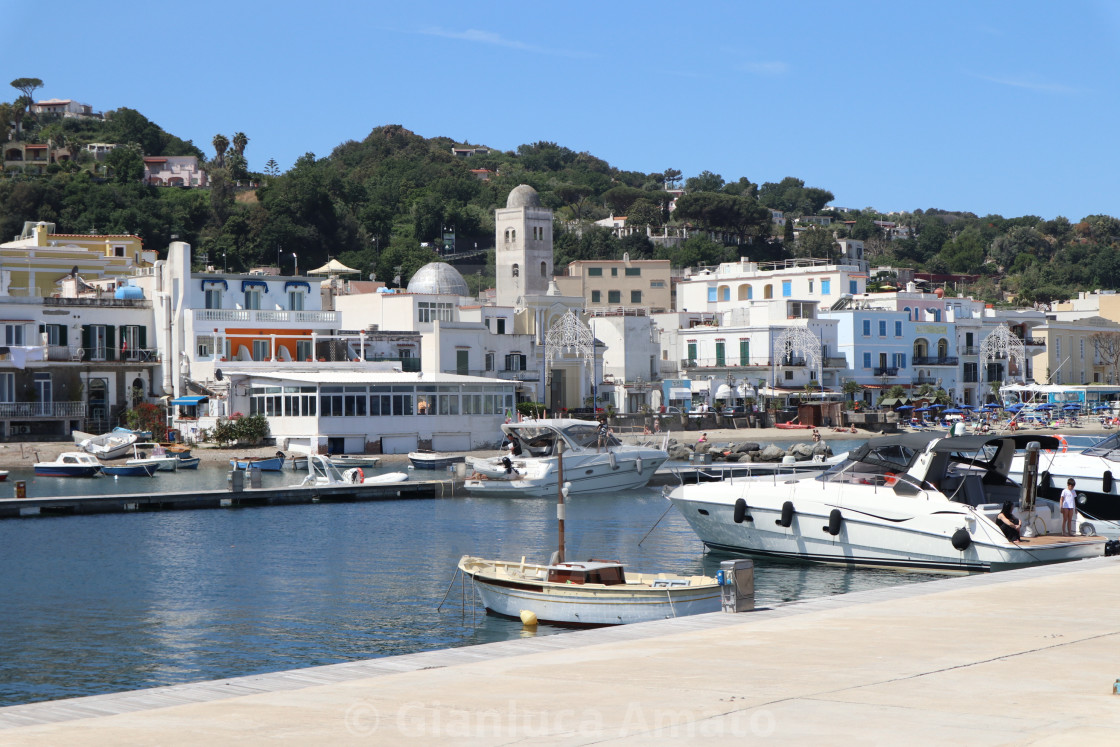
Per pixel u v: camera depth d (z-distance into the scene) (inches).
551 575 1158.3
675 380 4879.4
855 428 4456.2
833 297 5684.1
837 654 632.4
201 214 7819.9
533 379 4232.3
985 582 925.8
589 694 542.9
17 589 1355.8
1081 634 685.9
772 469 2583.7
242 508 2176.4
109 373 3516.2
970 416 5049.2
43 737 474.9
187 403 3331.7
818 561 1444.4
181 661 1022.4
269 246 7308.1
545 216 5516.7
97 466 2802.7
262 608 1242.0
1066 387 5032.0
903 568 1376.7
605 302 6560.0
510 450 2418.8
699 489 1542.8
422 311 4256.9
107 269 4456.2
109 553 1624.0
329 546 1688.0
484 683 571.2
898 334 5447.8
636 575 1176.8
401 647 1066.7
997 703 513.3
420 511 2117.4
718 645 666.2
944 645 654.5
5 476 2672.2
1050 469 1572.3
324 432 3125.0
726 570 809.5
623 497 2331.4
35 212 7116.1
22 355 3316.9
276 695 552.7
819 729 473.1
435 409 3299.7
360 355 3843.5
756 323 5246.1
